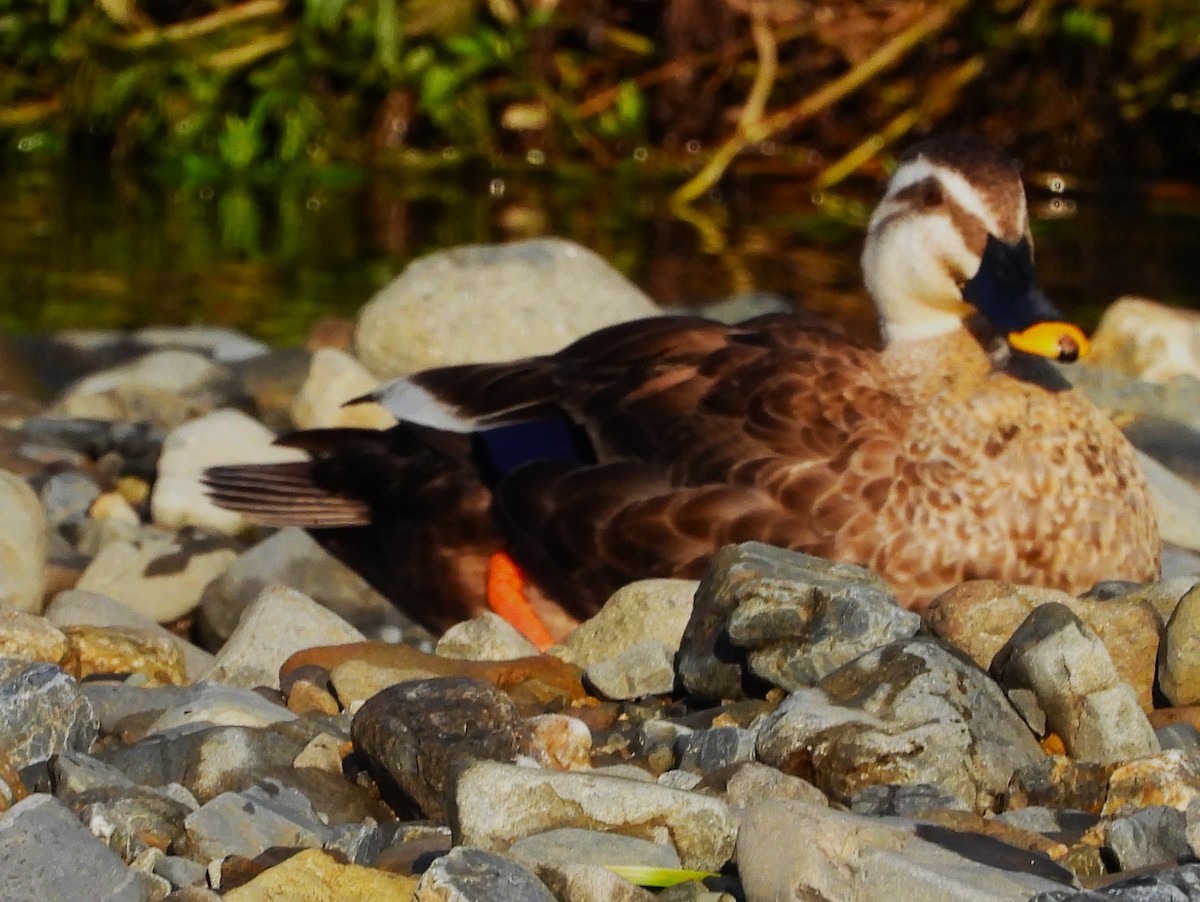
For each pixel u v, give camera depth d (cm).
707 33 2669
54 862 507
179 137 2612
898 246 1071
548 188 2488
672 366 1016
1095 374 1526
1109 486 980
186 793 610
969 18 2681
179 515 1242
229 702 699
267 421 1523
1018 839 550
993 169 1066
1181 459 1370
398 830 577
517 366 1059
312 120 2633
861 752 599
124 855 563
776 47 2697
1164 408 1471
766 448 965
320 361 1453
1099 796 593
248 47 2636
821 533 951
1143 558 998
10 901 498
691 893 521
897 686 623
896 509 952
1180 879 485
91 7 2652
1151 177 2622
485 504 1039
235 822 575
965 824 557
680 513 962
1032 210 2375
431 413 1053
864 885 489
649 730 680
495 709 623
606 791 552
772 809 516
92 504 1265
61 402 1498
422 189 2467
